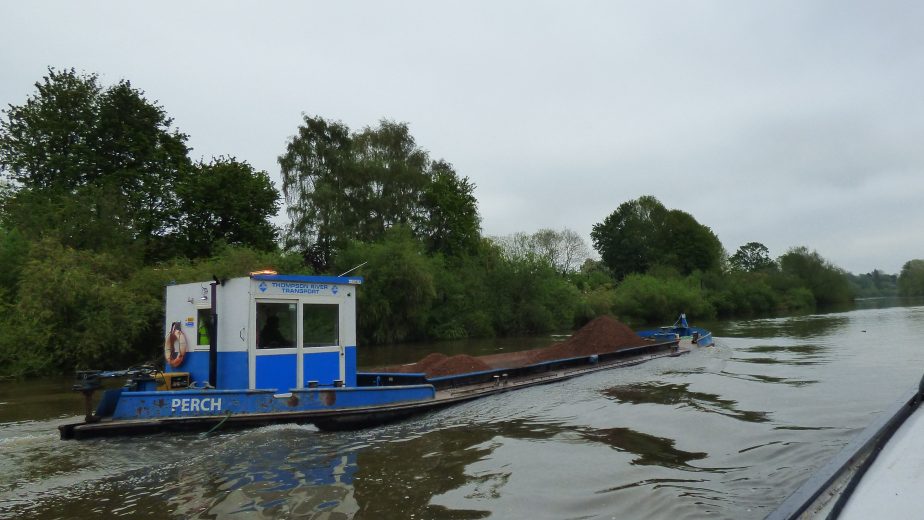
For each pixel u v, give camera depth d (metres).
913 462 2.68
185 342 10.29
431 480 6.73
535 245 77.31
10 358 21.38
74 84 33.94
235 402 9.12
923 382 4.08
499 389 12.48
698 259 78.06
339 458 7.76
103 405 8.97
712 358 18.67
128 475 7.12
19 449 8.28
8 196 29.31
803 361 17.97
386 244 39.22
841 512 2.30
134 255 29.72
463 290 44.72
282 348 9.88
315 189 40.91
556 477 6.72
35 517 5.84
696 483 6.42
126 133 34.16
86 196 29.56
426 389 11.09
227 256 30.80
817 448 7.80
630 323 55.94
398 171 44.38
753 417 9.81
